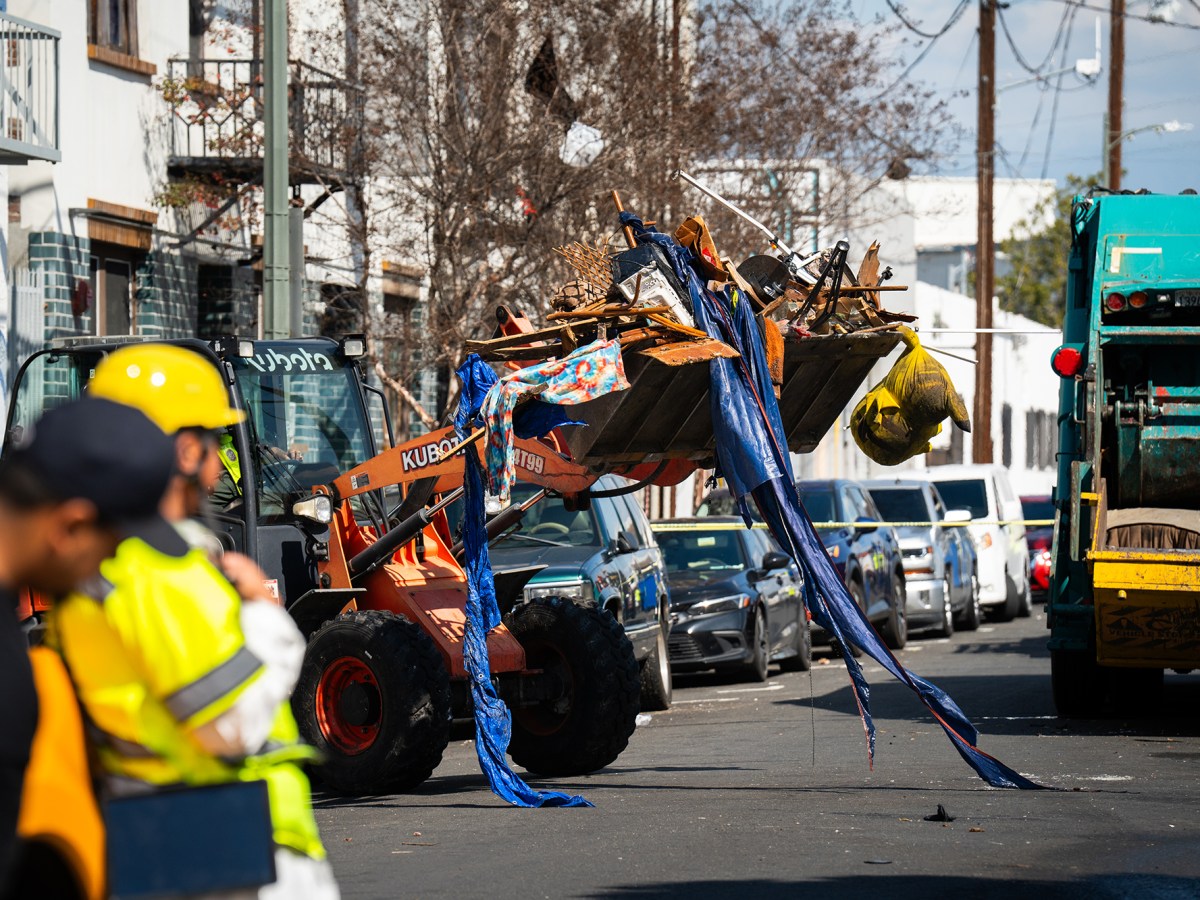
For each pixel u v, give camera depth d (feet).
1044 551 186.09
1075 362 69.00
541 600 58.59
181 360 19.92
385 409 62.49
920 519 135.85
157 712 18.31
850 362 58.13
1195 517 67.92
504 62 119.34
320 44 122.31
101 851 18.43
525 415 52.49
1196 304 66.80
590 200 121.08
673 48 131.13
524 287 118.32
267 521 57.62
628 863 39.86
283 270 88.79
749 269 55.36
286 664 18.93
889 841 42.47
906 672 51.16
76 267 100.73
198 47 118.42
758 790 53.01
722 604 96.17
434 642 56.70
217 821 17.98
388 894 36.52
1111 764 57.41
